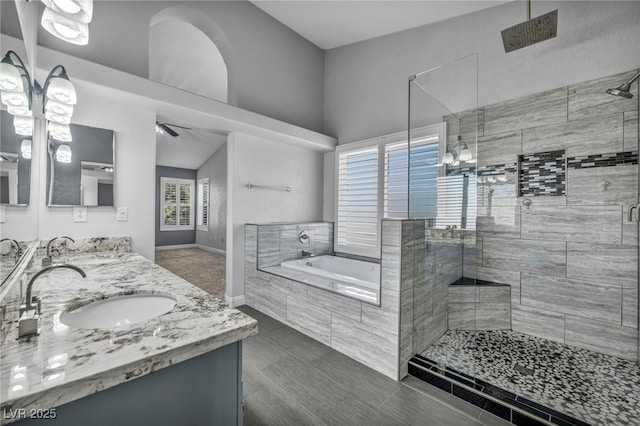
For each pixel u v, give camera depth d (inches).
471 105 99.4
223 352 31.3
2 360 23.4
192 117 104.3
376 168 135.9
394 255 74.9
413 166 87.3
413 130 90.1
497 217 104.7
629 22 80.7
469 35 109.2
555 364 78.4
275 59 137.8
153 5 97.0
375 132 137.9
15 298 35.5
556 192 92.9
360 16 120.8
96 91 80.6
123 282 51.3
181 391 28.1
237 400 32.6
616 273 83.3
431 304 87.7
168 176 310.0
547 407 59.7
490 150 105.7
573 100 89.2
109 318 43.0
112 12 87.8
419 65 122.6
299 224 138.8
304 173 153.6
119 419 24.3
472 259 101.3
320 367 79.1
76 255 79.4
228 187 127.1
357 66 146.2
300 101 149.6
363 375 75.6
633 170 80.4
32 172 70.5
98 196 84.7
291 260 134.8
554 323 93.2
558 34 91.4
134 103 89.4
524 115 98.2
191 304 38.6
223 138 264.1
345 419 59.4
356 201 144.4
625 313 82.0
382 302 77.2
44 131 73.3
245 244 129.2
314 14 127.3
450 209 94.7
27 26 55.4
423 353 82.5
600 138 85.0
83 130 81.8
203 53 152.0
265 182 136.2
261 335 98.1
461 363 77.4
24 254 54.2
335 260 140.2
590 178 86.9
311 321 97.0
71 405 21.9
